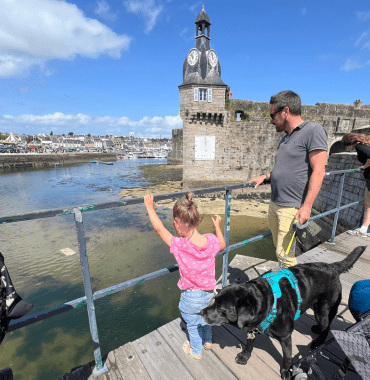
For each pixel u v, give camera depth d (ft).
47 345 27.09
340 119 90.48
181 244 5.32
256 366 5.93
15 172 187.21
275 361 6.10
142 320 30.83
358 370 3.38
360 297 4.89
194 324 5.80
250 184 8.07
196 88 81.00
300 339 6.82
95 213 73.77
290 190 6.94
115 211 75.00
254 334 5.72
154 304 33.76
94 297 5.44
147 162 314.14
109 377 5.73
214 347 6.57
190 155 85.56
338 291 5.94
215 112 82.33
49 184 128.67
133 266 43.14
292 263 7.46
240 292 4.84
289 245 6.82
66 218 72.33
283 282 5.29
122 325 30.01
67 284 38.29
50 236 57.52
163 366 5.97
